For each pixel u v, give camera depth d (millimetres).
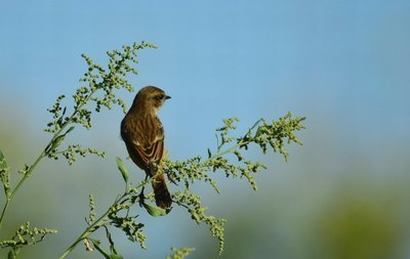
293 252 20891
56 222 18391
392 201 22422
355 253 21641
